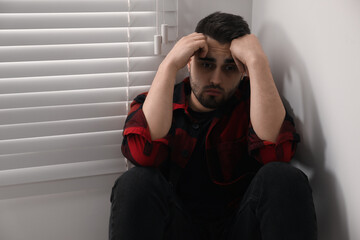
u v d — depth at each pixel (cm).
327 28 121
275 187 118
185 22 160
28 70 146
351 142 115
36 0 141
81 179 160
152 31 157
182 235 132
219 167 145
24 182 154
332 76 120
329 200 129
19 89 146
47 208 160
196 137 143
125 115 161
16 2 139
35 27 142
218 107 140
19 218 158
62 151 157
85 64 151
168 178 149
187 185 147
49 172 157
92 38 149
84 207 164
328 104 124
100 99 156
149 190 122
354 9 108
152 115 131
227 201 147
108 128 160
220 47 133
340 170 121
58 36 146
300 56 137
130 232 118
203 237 142
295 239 115
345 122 117
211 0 162
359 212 115
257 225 124
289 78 146
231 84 137
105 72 153
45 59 146
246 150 146
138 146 129
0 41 141
